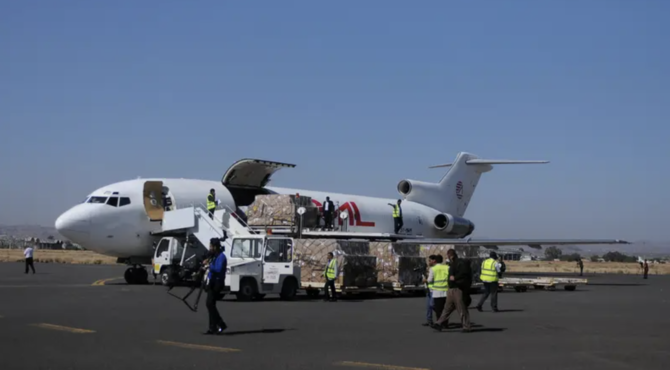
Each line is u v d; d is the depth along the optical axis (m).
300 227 35.03
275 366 11.84
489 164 57.19
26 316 19.05
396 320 20.19
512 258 179.38
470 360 12.80
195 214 33.44
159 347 13.77
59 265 69.44
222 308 23.12
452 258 18.03
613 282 55.28
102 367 11.43
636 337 16.66
